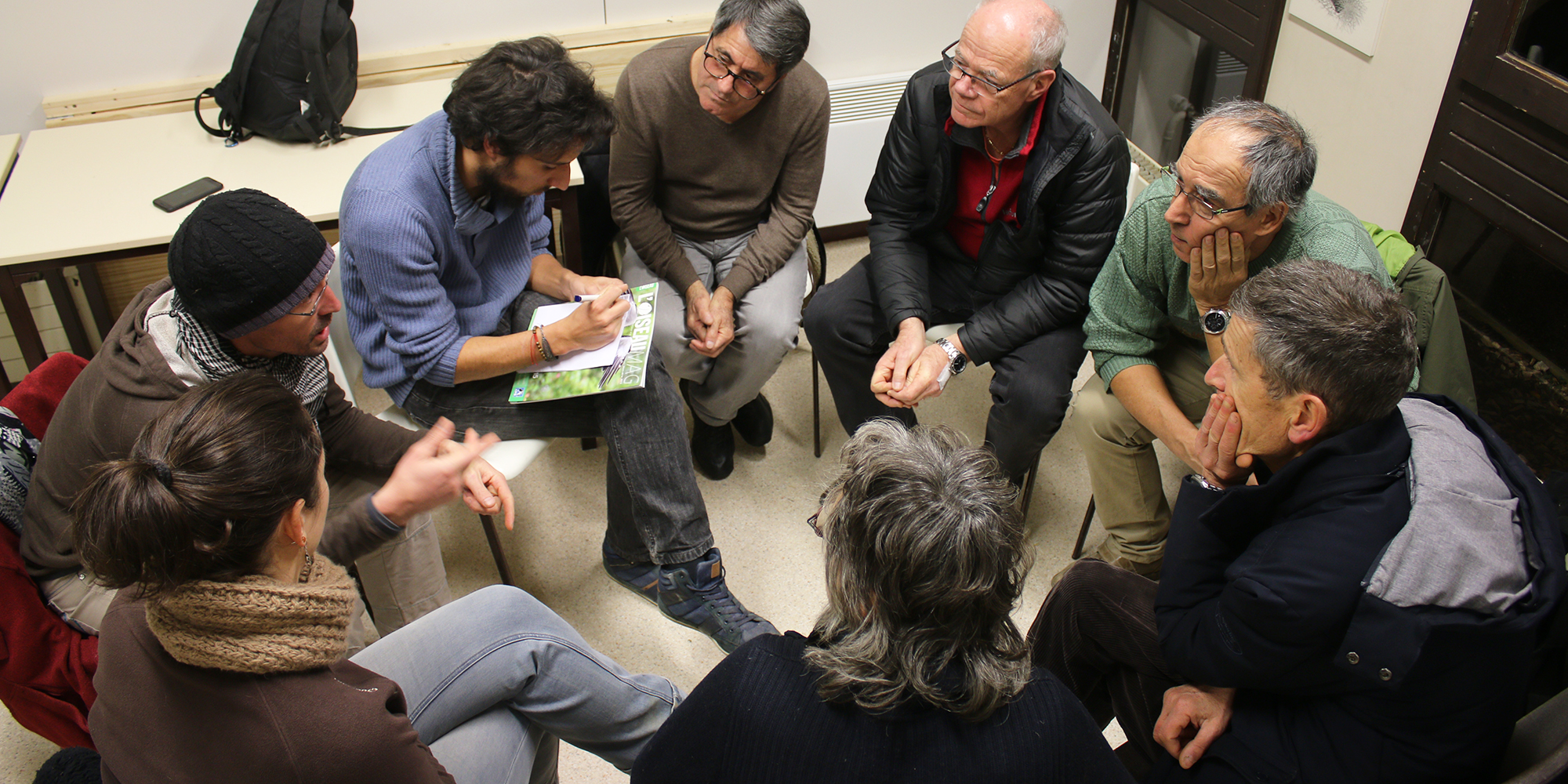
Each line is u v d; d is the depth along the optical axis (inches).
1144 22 123.1
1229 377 49.5
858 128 119.6
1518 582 40.6
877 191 87.3
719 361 88.9
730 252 93.0
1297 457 46.3
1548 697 51.9
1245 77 106.3
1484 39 75.8
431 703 50.1
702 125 83.6
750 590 83.0
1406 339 44.2
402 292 66.2
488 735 51.6
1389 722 43.3
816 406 94.6
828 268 124.2
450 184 65.9
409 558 69.9
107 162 89.4
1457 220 84.5
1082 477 95.5
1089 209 76.4
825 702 36.3
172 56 98.3
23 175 86.7
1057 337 81.7
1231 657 46.5
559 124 60.2
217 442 33.3
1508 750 45.8
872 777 35.3
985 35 69.8
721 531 88.9
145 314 54.3
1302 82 98.7
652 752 39.3
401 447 66.1
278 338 53.2
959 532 33.8
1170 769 50.6
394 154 65.8
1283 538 45.0
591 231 97.9
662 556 76.8
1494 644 40.2
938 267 89.9
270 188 85.7
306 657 35.7
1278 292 46.5
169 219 81.4
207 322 51.1
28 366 85.7
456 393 73.0
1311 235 64.8
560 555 86.7
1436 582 40.2
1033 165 76.1
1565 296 76.1
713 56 75.7
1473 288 84.4
